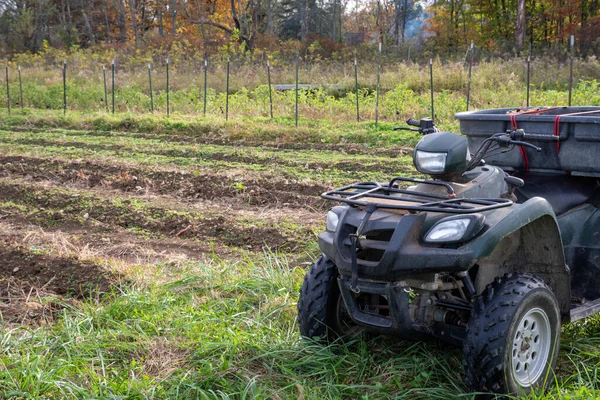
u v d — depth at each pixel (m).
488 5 43.16
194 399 3.71
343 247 3.80
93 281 5.66
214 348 4.17
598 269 4.46
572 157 4.46
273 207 8.34
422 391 3.76
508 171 4.80
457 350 4.25
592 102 15.24
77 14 57.16
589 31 33.00
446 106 15.88
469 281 3.67
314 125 15.04
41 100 22.12
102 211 8.16
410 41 37.97
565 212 4.45
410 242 3.59
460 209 3.54
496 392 3.46
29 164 11.14
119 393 3.66
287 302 4.96
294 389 3.79
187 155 12.07
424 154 3.92
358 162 10.79
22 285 5.69
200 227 7.43
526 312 3.53
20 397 3.66
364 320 3.82
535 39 41.97
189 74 26.66
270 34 45.97
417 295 3.87
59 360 4.04
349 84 22.64
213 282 5.52
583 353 4.07
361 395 3.74
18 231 7.44
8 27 52.38
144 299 5.05
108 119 16.52
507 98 16.72
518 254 4.09
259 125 14.68
